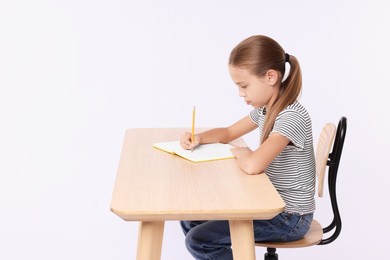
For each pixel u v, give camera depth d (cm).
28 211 348
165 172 187
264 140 208
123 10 357
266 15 355
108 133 365
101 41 359
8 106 364
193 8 356
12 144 364
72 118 365
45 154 364
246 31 356
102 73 362
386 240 335
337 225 210
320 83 358
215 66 360
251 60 203
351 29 353
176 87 362
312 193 212
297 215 206
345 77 357
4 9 357
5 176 361
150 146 222
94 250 328
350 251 329
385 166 359
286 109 205
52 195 358
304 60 356
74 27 359
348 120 359
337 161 208
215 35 357
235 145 231
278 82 209
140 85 362
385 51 354
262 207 155
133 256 325
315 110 360
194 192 167
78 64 361
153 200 160
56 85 363
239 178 181
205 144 224
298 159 208
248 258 175
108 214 349
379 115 358
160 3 356
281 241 205
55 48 360
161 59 360
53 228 340
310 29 354
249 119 236
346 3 351
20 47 360
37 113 364
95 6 357
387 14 351
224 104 362
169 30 358
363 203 352
